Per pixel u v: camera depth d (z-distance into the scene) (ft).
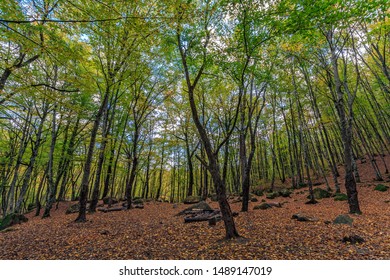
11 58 27.61
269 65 42.73
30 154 64.54
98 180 51.80
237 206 54.80
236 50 27.14
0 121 54.65
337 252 18.71
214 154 25.43
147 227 33.68
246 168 45.27
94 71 51.75
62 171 68.08
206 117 78.64
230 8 24.54
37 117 60.75
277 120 85.25
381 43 51.21
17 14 19.61
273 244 21.61
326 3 21.30
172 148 99.25
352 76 59.72
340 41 40.81
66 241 26.16
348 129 35.70
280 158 99.66
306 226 27.89
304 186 75.61
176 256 20.01
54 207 75.05
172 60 53.06
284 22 23.93
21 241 27.14
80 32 30.83
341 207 40.91
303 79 57.41
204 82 58.03
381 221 27.89
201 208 45.42
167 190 165.68
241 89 26.84
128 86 49.90
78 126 67.36
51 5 21.56
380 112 71.92
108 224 36.55
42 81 40.16
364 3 23.50
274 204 48.44
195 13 21.91
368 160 84.38
